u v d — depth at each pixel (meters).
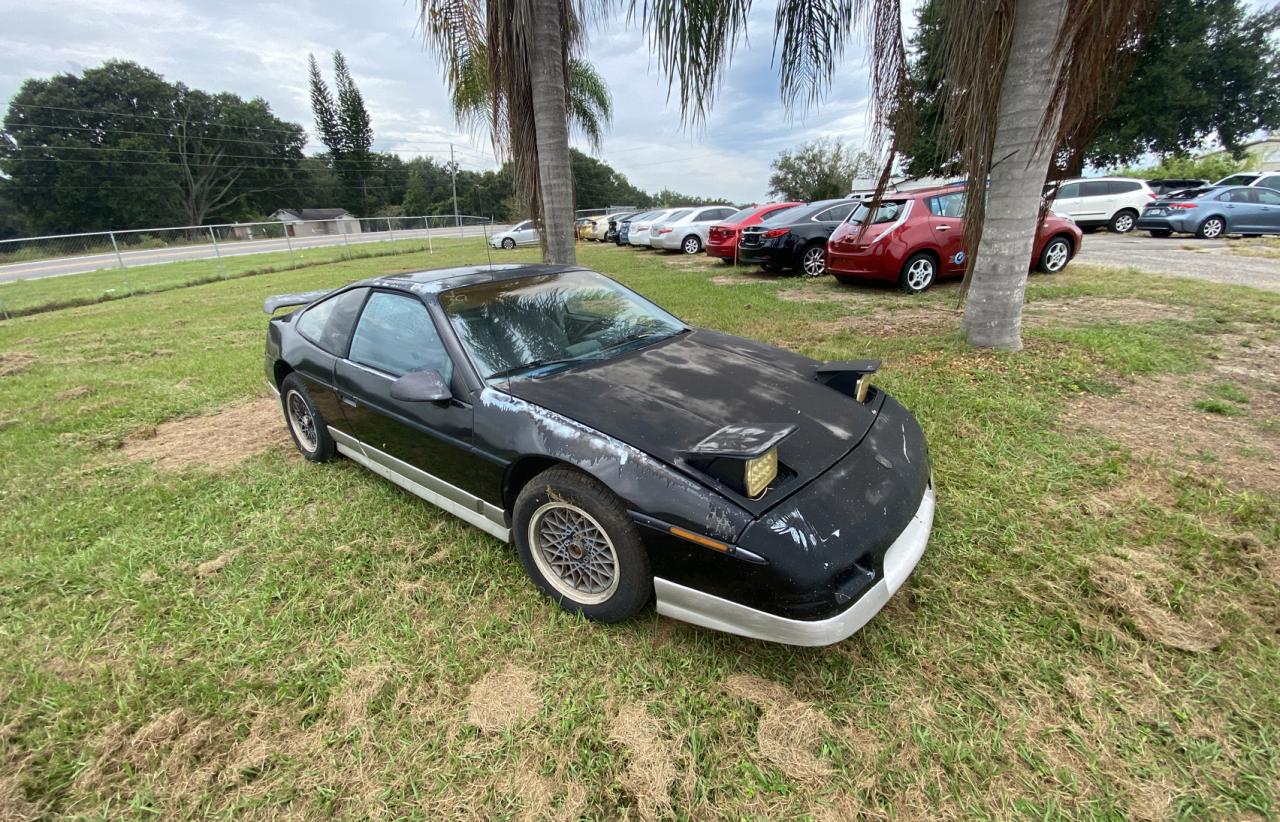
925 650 2.11
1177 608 2.23
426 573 2.71
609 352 3.01
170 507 3.43
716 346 3.18
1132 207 15.73
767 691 1.98
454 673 2.13
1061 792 1.62
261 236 28.83
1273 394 4.04
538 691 2.03
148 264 23.47
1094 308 6.59
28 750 1.90
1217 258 10.38
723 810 1.62
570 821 1.61
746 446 1.95
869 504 2.06
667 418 2.31
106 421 4.88
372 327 3.24
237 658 2.24
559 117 5.70
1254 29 27.08
